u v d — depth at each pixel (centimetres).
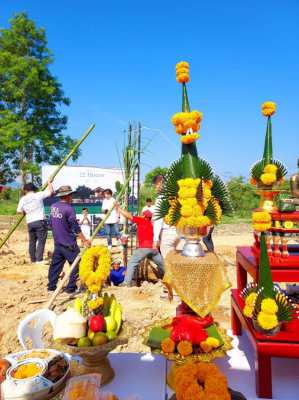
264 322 169
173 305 516
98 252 200
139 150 861
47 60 2480
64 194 592
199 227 202
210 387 153
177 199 206
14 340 430
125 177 870
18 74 2409
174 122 202
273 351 172
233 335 254
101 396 164
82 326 183
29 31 2453
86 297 199
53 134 2625
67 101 2634
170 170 208
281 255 200
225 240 1391
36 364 188
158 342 187
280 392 183
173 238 571
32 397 169
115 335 187
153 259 634
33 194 877
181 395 154
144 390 186
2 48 2481
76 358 215
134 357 224
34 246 896
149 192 1738
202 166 203
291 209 198
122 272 682
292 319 186
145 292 577
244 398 166
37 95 2427
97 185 1439
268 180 207
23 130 2339
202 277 191
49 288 602
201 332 185
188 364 164
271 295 174
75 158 2655
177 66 203
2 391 171
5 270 809
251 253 242
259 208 218
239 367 208
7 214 2462
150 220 634
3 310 508
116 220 1122
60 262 600
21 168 2442
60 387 180
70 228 593
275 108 223
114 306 196
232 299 250
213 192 211
